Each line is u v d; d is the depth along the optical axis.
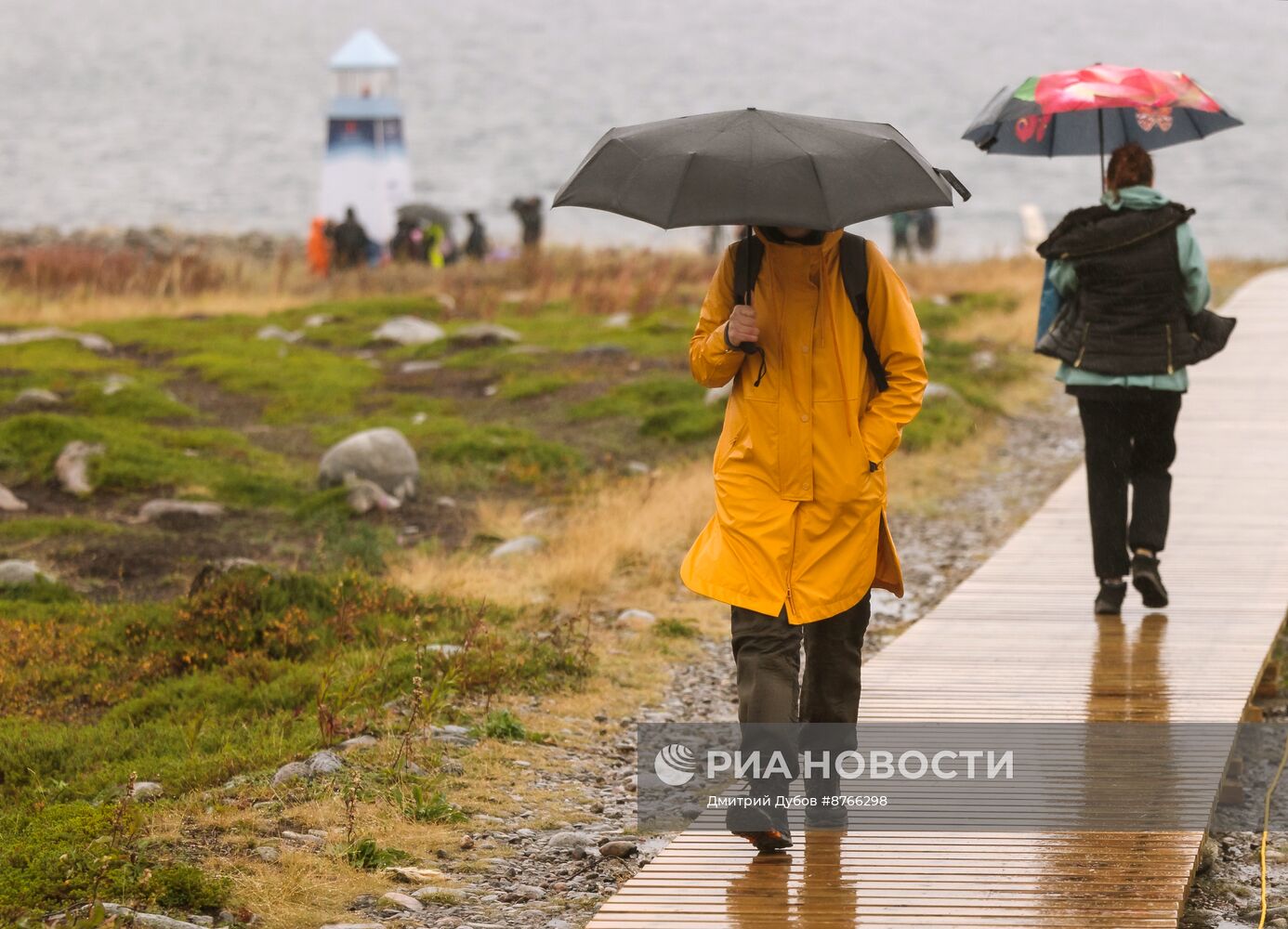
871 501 15.31
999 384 62.22
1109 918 14.37
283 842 17.88
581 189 14.48
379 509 43.62
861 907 14.70
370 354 74.94
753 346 14.95
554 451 50.09
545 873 17.30
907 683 22.27
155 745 23.27
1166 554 30.11
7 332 77.81
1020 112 24.73
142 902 15.52
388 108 124.12
